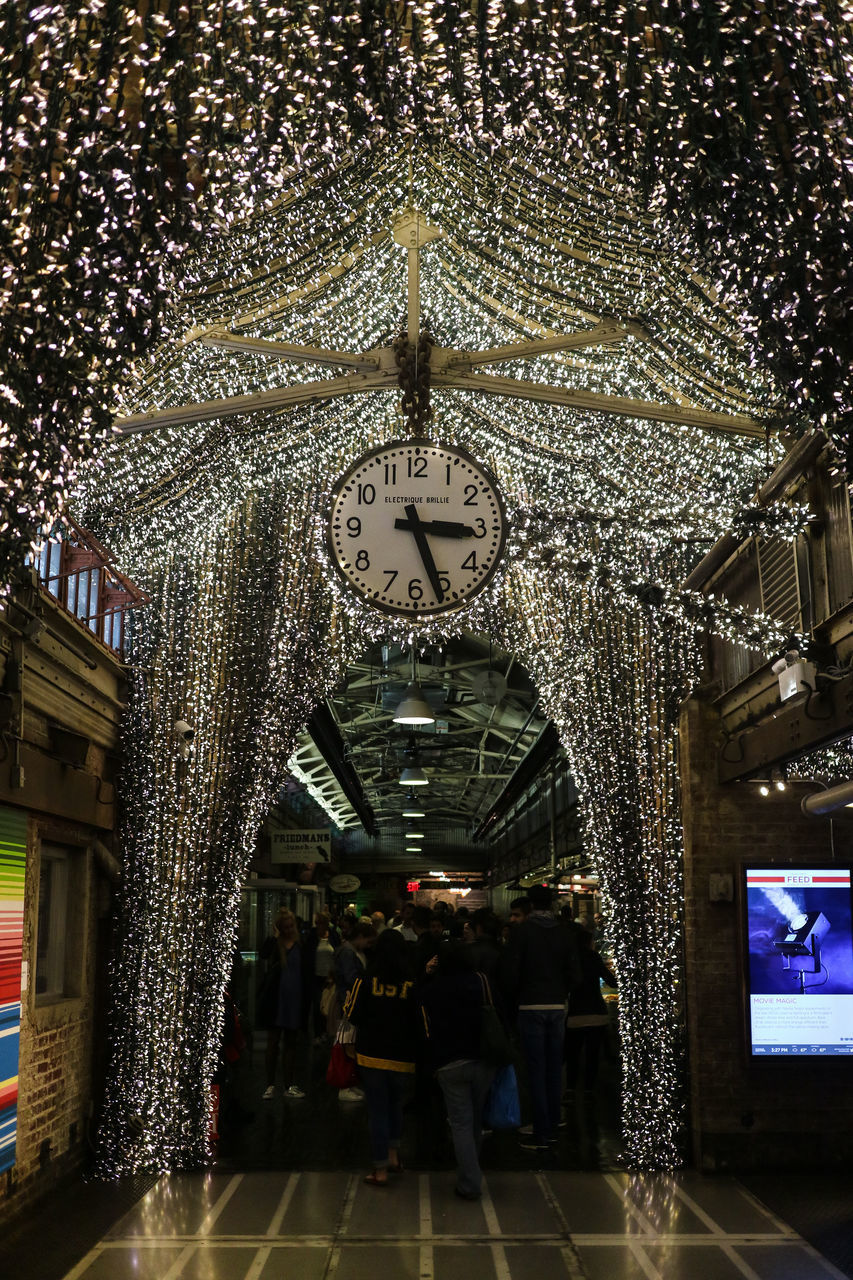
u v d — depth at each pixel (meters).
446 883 40.50
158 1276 5.36
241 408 5.41
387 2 3.57
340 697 19.42
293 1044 10.59
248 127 3.68
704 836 7.95
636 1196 6.88
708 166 3.60
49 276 3.59
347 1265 5.54
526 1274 5.40
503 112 3.89
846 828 7.96
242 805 8.23
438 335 6.39
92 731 7.66
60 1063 7.21
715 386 5.55
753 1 3.26
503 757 23.39
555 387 5.50
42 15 3.13
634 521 7.25
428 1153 8.14
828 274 3.63
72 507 6.70
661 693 8.07
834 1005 7.50
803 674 5.48
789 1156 7.57
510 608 8.03
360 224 5.09
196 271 4.69
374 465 5.02
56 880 7.64
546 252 5.06
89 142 3.43
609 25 3.47
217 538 8.27
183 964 8.01
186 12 3.37
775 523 6.16
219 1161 7.85
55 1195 6.94
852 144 3.38
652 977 7.85
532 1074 8.35
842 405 3.92
